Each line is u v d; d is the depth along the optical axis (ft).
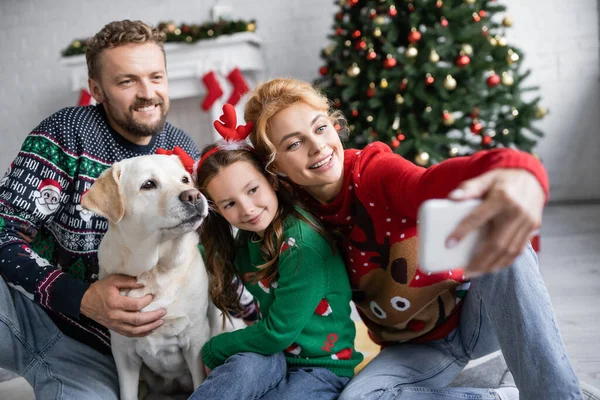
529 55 12.91
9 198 4.49
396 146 9.11
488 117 9.52
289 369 4.31
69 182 4.76
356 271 4.39
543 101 13.00
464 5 9.27
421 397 3.93
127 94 4.85
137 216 4.02
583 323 5.99
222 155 4.20
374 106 9.32
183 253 4.17
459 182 2.78
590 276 7.57
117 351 4.42
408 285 4.09
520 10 12.80
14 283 4.32
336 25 10.58
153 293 4.18
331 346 4.22
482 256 2.42
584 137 12.94
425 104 9.56
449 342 4.50
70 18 14.38
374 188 3.87
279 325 4.03
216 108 12.52
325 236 4.24
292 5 13.57
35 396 4.79
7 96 14.85
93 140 4.90
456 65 9.28
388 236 4.06
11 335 4.44
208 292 4.61
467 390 3.99
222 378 3.84
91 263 4.89
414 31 9.17
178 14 14.07
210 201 4.41
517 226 2.35
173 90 12.77
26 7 14.44
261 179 4.20
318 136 3.98
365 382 4.00
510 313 3.40
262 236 4.36
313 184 4.09
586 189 13.12
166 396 5.03
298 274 4.06
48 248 4.96
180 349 4.53
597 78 12.66
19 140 15.01
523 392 3.38
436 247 2.33
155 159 4.22
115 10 14.24
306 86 4.17
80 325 4.71
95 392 4.42
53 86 14.65
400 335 4.57
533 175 2.43
